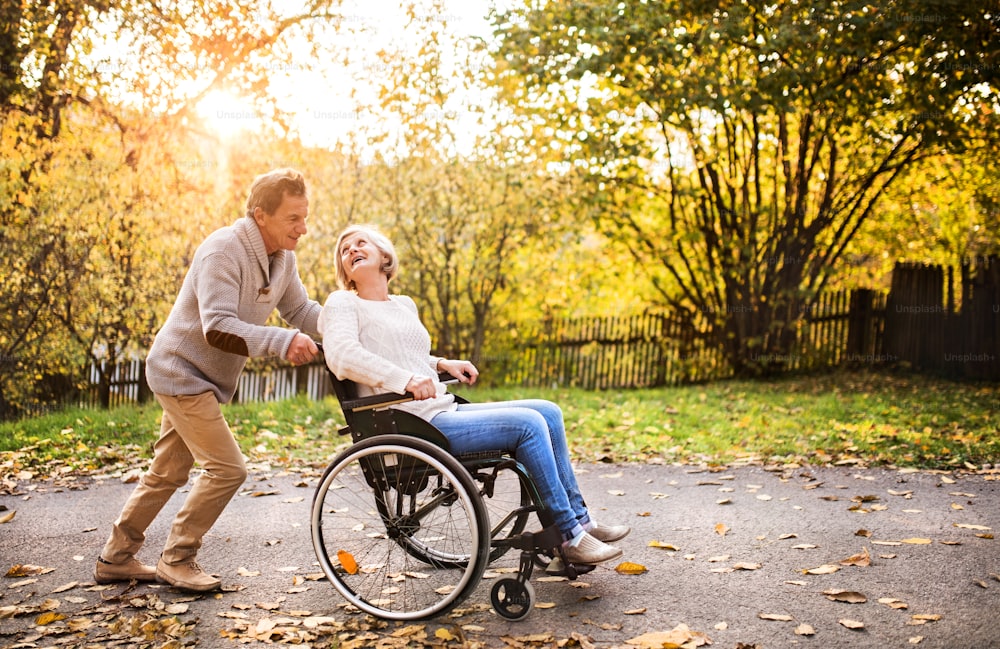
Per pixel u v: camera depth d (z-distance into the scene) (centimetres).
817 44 848
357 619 309
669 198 1108
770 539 403
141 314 938
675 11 908
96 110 961
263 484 540
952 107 936
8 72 893
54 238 860
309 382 1148
